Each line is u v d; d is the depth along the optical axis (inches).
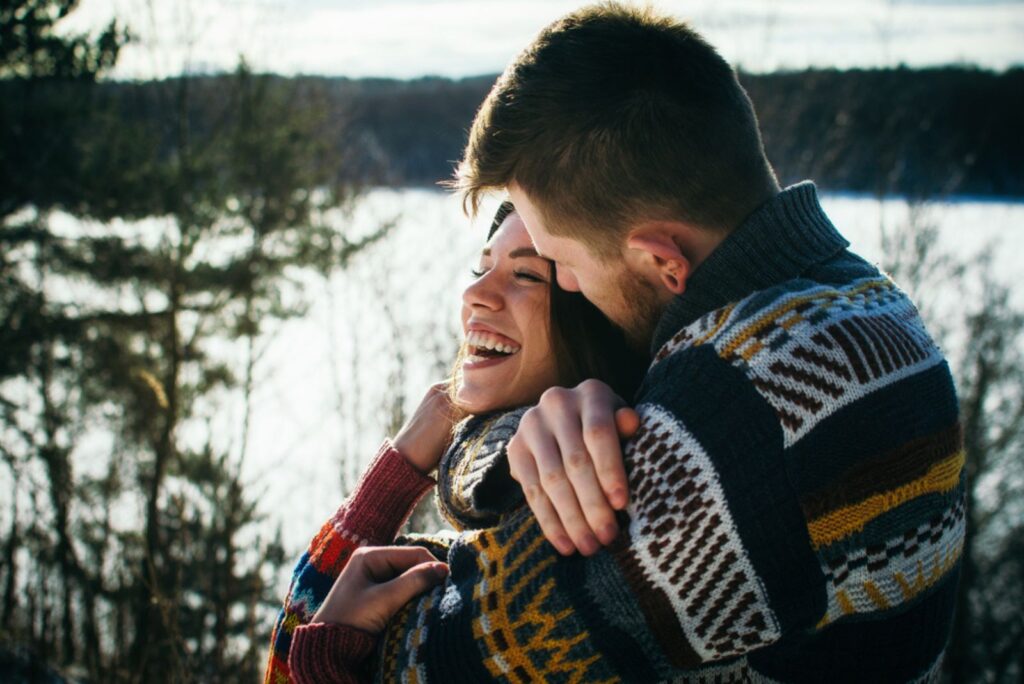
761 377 31.9
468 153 39.9
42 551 194.1
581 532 31.8
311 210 405.4
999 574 422.3
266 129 425.4
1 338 335.0
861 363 32.2
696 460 31.1
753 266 35.1
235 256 401.7
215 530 193.8
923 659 34.4
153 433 256.1
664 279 36.1
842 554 31.4
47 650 194.4
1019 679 389.7
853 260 37.8
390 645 37.3
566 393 34.7
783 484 30.9
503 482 39.3
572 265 38.0
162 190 383.2
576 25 36.0
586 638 31.9
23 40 342.0
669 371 33.7
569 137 35.1
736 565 30.6
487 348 45.9
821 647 33.2
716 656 31.7
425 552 42.3
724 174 34.9
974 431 397.7
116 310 376.2
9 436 251.0
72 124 369.4
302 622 45.5
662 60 34.7
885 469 31.8
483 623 33.9
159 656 152.6
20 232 360.5
